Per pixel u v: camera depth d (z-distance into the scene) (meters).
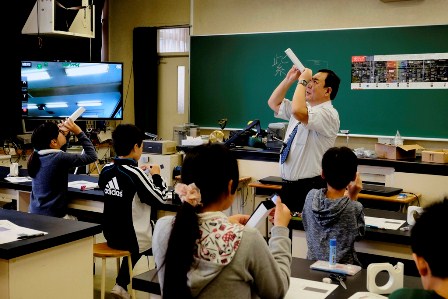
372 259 2.65
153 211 3.59
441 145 5.46
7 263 2.24
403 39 5.51
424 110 5.46
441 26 5.32
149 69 7.23
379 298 1.72
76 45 6.91
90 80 6.16
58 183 3.63
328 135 3.07
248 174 5.45
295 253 2.75
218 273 1.41
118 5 7.57
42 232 2.44
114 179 3.16
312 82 3.09
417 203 4.74
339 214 2.23
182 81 7.19
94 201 3.73
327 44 5.93
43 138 3.63
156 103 7.34
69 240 2.47
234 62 6.52
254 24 6.53
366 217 2.93
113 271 4.30
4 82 6.05
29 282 2.33
